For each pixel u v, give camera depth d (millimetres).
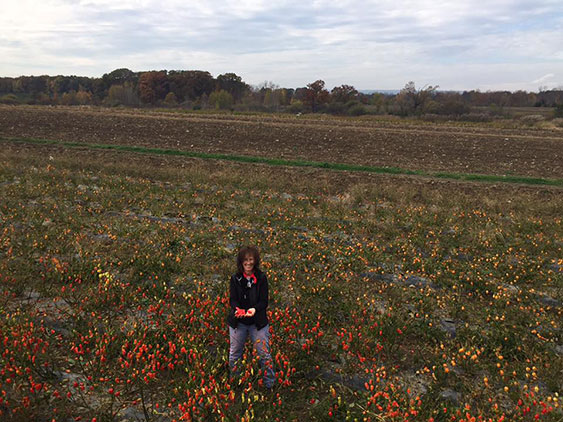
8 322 5133
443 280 7633
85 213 11008
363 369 5000
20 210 10711
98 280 6898
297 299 6629
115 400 4242
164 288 6672
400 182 17250
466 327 5898
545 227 11188
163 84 97938
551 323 6105
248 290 4512
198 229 10109
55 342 5102
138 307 6121
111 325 5480
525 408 4125
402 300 6914
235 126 32844
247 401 4148
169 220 10992
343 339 5449
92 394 4297
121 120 35031
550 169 20062
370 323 5871
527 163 21453
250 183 15805
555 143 27125
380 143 26953
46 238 8570
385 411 4086
